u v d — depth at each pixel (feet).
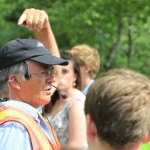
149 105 6.27
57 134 14.24
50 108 14.70
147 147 15.79
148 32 60.23
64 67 15.23
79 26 54.80
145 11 54.39
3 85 10.27
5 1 61.62
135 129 6.21
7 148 9.18
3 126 9.42
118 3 53.62
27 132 9.46
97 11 54.13
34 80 10.20
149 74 62.34
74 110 14.17
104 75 6.61
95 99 6.43
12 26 61.31
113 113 6.26
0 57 10.32
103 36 58.03
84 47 16.78
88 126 6.60
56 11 54.70
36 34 12.39
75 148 13.58
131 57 62.64
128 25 56.44
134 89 6.31
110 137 6.31
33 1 60.03
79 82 16.49
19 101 10.08
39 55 10.27
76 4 53.42
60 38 59.77
